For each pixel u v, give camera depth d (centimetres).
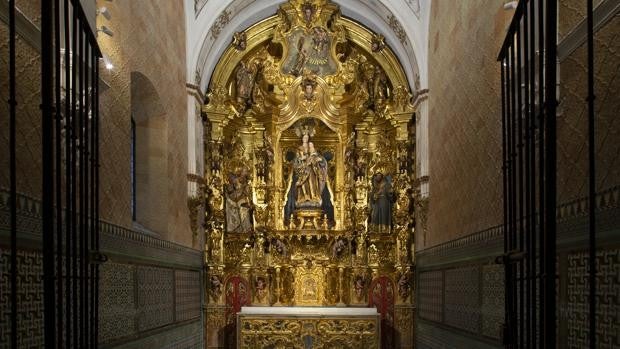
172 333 1128
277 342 1391
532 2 480
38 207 530
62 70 625
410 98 1546
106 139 746
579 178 505
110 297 732
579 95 512
